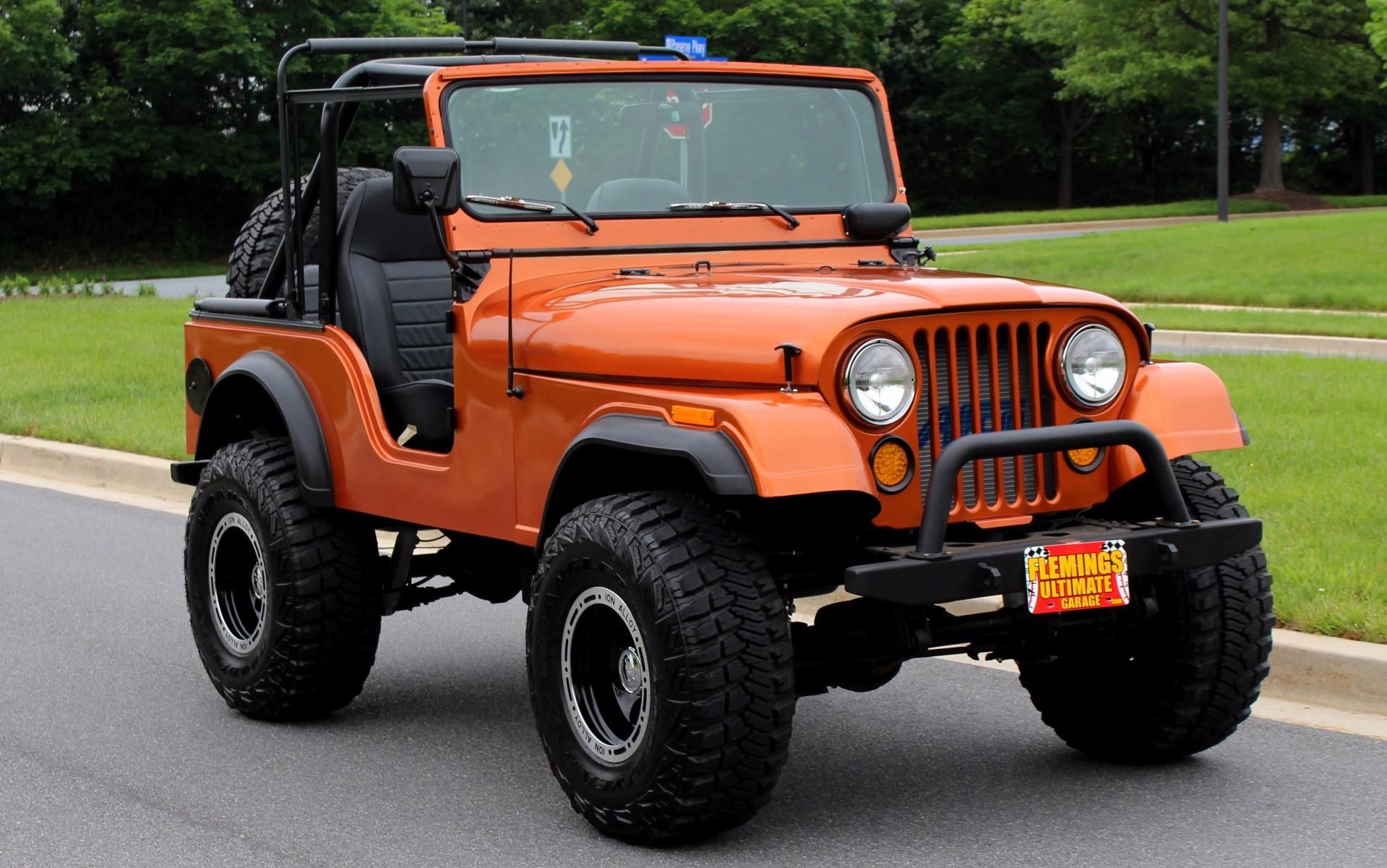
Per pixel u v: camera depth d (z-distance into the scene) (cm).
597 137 539
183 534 953
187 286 3247
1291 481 870
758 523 459
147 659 682
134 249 4431
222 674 594
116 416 1277
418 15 4591
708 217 548
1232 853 441
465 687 643
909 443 431
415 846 457
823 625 461
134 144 4200
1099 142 6212
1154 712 497
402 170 482
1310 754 534
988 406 446
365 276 580
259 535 571
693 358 436
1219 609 482
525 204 519
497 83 528
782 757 422
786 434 403
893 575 403
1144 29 5184
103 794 509
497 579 597
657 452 416
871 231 562
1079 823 466
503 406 488
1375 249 2495
